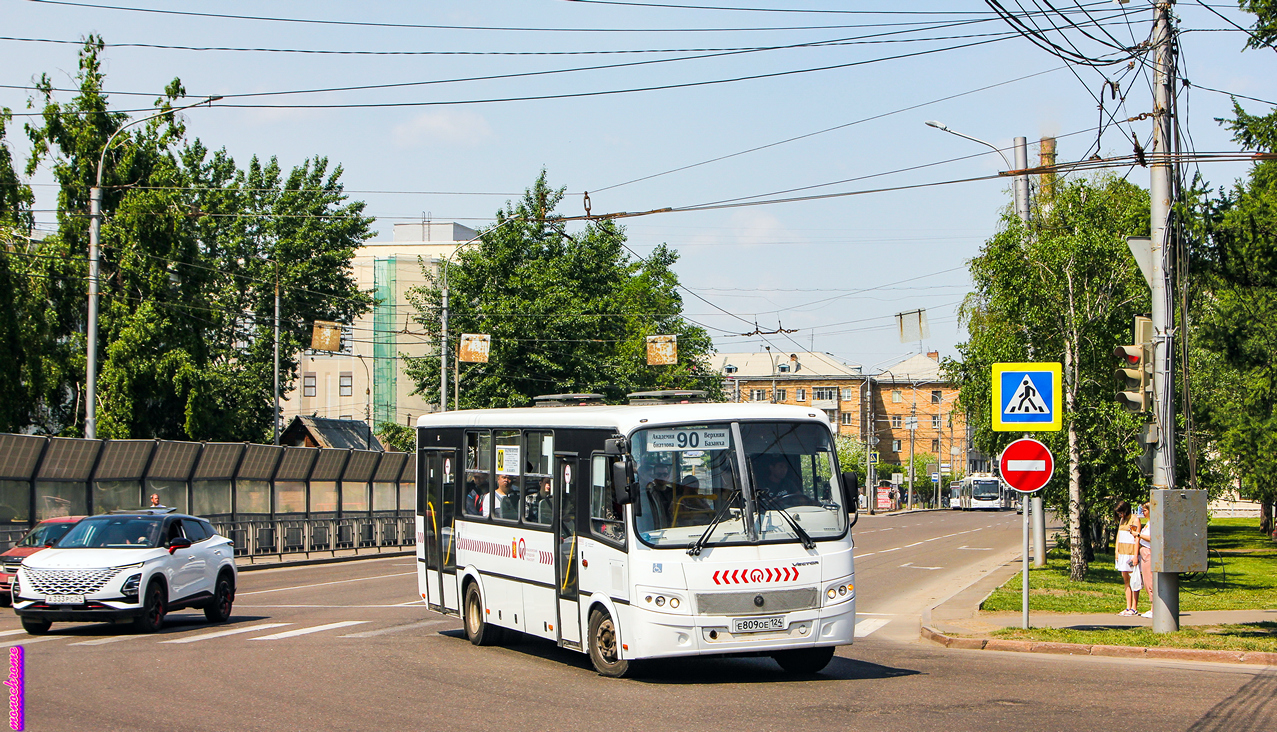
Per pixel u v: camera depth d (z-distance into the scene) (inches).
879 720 369.1
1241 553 1515.7
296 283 2245.3
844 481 485.7
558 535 518.3
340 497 1465.3
